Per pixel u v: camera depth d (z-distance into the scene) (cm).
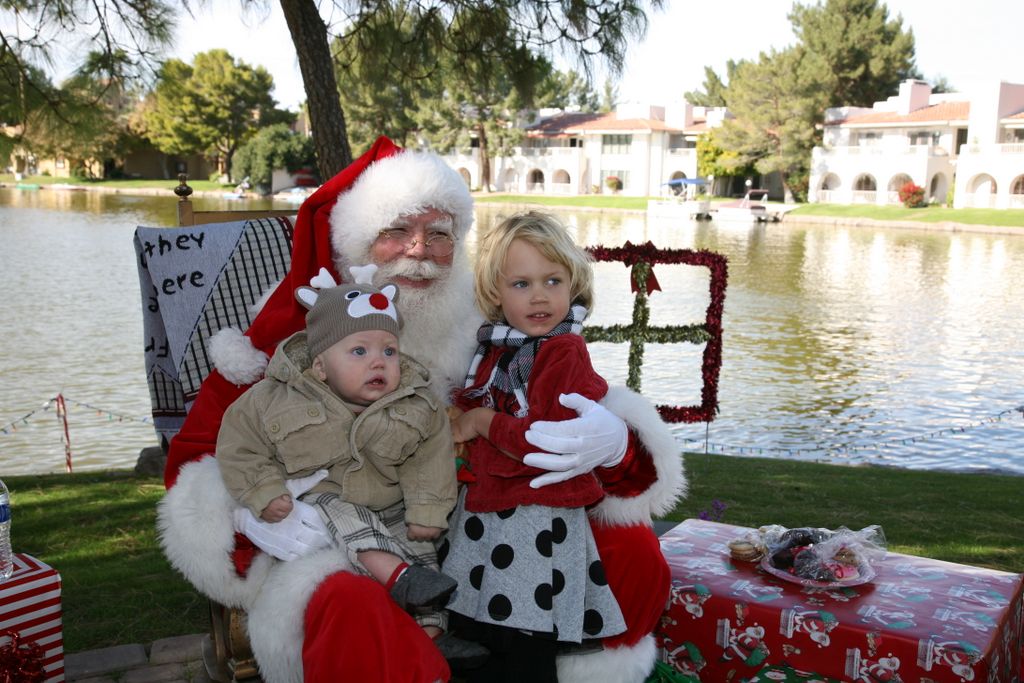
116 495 559
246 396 232
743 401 1077
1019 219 3875
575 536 237
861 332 1578
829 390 1142
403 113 4488
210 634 307
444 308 269
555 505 234
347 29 759
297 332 247
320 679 204
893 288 2147
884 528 507
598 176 5878
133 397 1022
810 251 2994
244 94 6056
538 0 703
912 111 4859
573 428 231
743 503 570
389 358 231
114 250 2586
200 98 5984
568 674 240
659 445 250
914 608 251
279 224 329
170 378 340
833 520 525
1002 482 681
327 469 231
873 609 250
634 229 3716
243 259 316
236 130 6166
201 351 304
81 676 297
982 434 955
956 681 227
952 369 1288
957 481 678
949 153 4722
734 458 768
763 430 958
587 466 233
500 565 233
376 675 202
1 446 837
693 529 323
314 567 217
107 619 349
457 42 737
